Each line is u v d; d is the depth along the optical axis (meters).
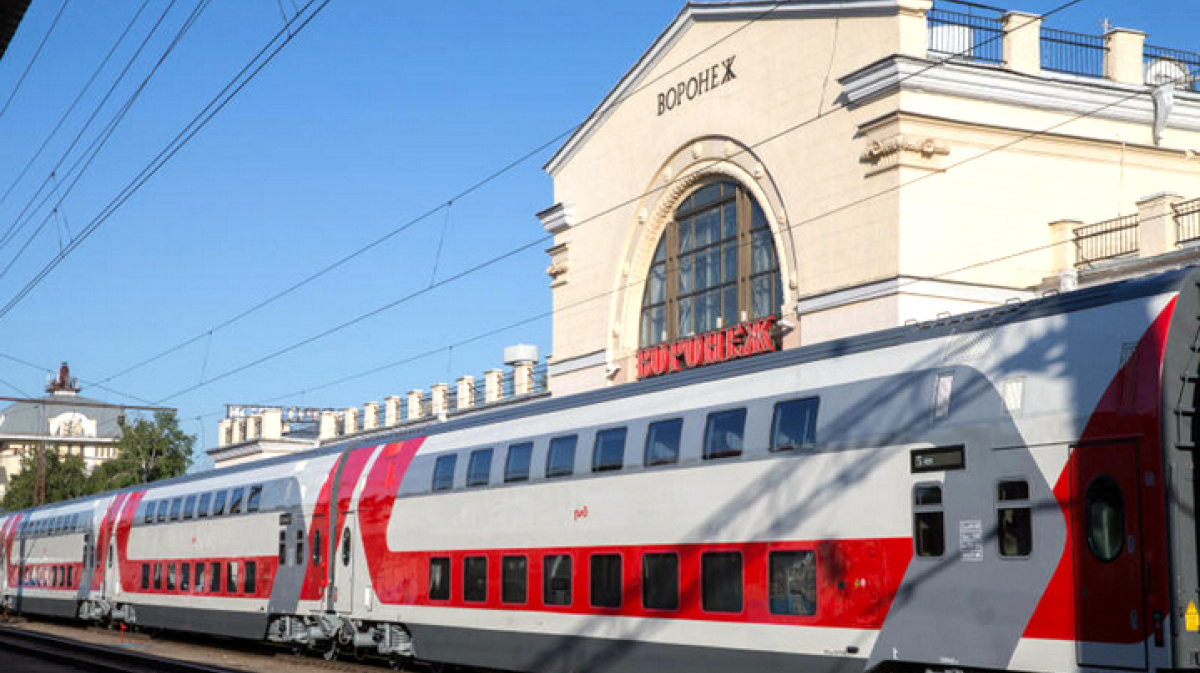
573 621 19.00
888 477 14.30
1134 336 12.34
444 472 22.69
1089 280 26.12
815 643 14.93
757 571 15.87
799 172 29.38
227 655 30.19
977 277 27.33
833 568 14.80
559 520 19.58
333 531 26.16
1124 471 12.09
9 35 15.70
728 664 16.19
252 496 30.05
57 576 44.41
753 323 30.34
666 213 34.12
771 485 15.86
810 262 28.95
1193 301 12.32
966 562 13.32
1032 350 13.25
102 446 109.44
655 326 34.59
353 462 26.08
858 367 15.19
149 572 35.81
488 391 45.97
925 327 14.66
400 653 23.70
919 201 26.94
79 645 31.58
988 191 27.61
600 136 36.38
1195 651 11.55
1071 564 12.38
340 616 25.61
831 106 28.55
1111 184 28.95
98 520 40.84
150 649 32.81
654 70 34.25
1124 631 11.88
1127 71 29.92
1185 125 29.81
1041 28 29.44
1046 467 12.73
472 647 21.42
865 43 27.80
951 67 27.11
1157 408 11.93
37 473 79.81
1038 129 28.23
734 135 31.38
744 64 31.11
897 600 13.99
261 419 62.44
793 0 29.38
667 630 17.20
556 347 37.94
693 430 17.30
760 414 16.27
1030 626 12.64
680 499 17.28
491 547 21.08
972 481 13.40
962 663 13.23
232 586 30.45
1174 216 25.12
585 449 19.30
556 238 38.22
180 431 73.38
